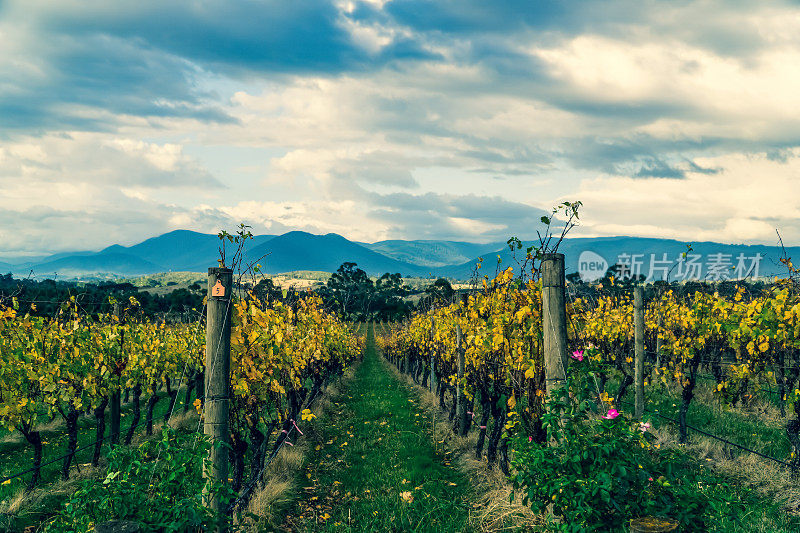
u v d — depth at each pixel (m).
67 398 10.02
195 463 4.50
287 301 11.41
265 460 9.68
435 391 18.28
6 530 7.44
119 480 4.11
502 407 8.09
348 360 27.28
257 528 6.91
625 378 13.18
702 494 4.56
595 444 4.50
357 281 96.06
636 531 3.84
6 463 11.54
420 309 23.39
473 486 8.56
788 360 10.13
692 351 11.00
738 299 10.45
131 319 13.35
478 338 8.99
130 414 17.84
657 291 14.23
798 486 7.77
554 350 6.16
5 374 9.27
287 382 9.56
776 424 11.88
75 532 3.88
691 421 12.34
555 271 6.25
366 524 7.14
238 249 7.38
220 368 5.61
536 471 4.79
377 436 12.78
